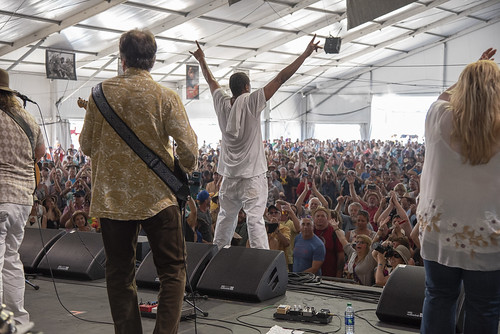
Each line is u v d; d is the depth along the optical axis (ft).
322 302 11.56
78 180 30.86
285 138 103.24
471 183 6.41
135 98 7.48
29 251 14.20
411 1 13.20
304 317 10.21
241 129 12.32
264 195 12.81
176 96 7.73
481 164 6.35
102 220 7.70
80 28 54.65
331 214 18.01
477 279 6.47
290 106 103.96
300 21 66.18
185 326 9.95
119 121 7.48
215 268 12.01
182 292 7.79
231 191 12.89
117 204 7.51
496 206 6.36
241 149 12.54
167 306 7.61
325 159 51.83
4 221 8.78
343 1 61.82
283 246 17.44
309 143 90.27
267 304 11.39
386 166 49.67
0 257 8.91
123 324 7.66
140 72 7.72
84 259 13.60
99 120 7.61
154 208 7.54
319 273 15.71
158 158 7.58
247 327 9.89
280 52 78.64
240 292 11.43
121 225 7.61
